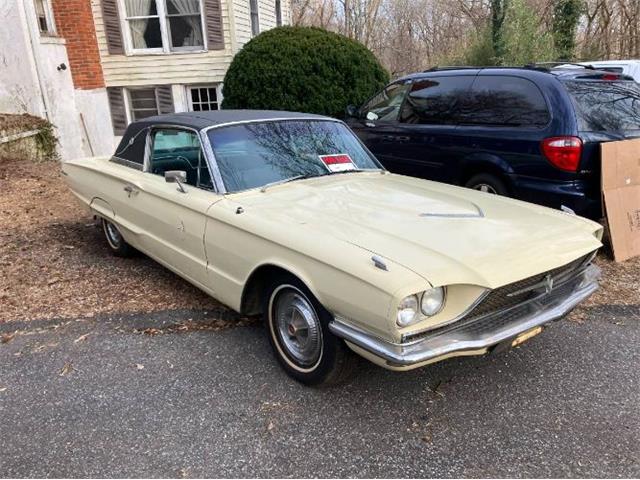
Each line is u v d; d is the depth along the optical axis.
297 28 10.66
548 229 3.16
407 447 2.69
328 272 2.74
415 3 34.00
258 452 2.65
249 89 10.25
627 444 2.71
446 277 2.51
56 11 10.74
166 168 4.31
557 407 3.01
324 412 2.96
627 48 19.56
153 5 11.73
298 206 3.36
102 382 3.23
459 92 5.94
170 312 4.15
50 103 10.18
